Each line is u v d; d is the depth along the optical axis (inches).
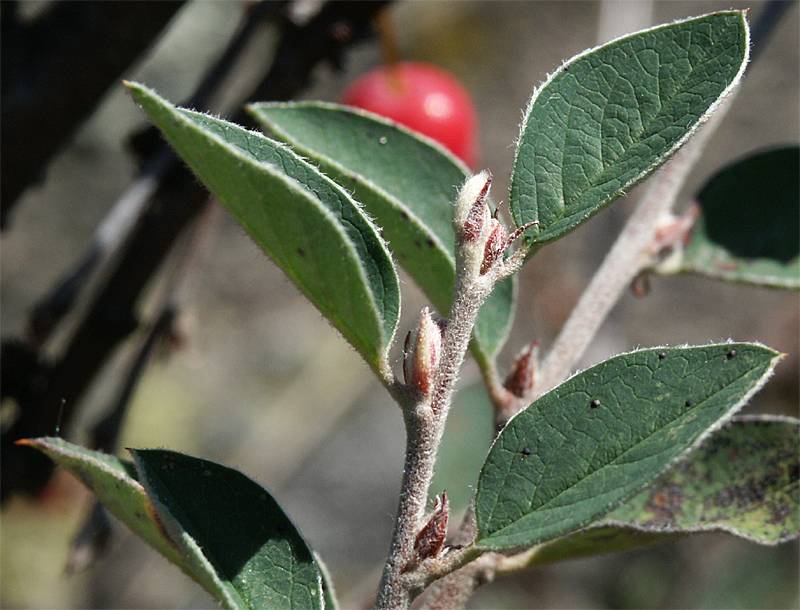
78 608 20.0
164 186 10.0
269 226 5.6
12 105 9.6
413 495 5.8
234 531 6.1
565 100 6.0
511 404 6.8
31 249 23.9
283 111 7.2
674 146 5.9
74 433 11.7
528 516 5.8
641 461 5.7
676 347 5.8
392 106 10.9
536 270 16.1
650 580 19.0
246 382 26.0
